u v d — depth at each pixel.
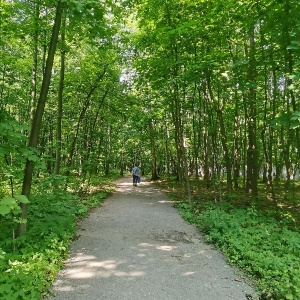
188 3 10.01
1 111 5.14
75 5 5.10
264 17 8.38
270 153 10.76
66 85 15.70
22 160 5.45
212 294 4.25
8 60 10.84
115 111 18.91
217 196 13.94
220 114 12.43
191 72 9.61
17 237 5.51
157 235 7.37
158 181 24.59
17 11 8.13
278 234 6.66
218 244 6.51
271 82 13.16
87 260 5.50
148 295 4.19
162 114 19.34
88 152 15.48
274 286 4.37
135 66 11.49
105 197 14.33
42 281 4.27
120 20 10.96
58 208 7.28
